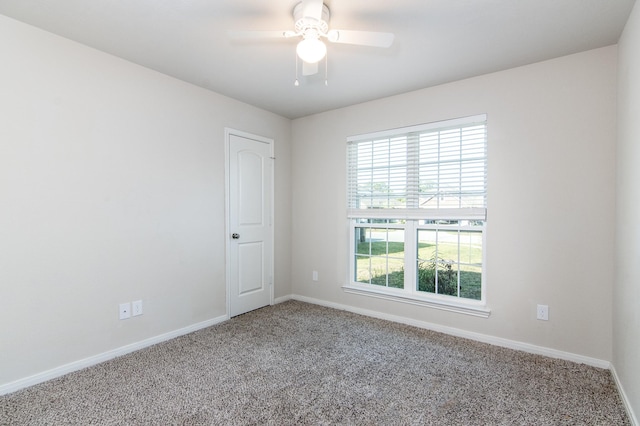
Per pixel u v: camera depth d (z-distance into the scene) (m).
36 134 2.09
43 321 2.12
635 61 1.79
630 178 1.85
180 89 2.91
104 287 2.42
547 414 1.79
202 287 3.11
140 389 2.03
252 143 3.61
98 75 2.38
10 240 1.99
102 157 2.40
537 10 1.88
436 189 3.06
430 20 1.99
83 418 1.74
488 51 2.37
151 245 2.71
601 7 1.85
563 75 2.44
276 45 2.31
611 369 2.24
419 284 3.25
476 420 1.74
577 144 2.39
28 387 2.04
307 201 4.00
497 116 2.71
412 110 3.15
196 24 2.06
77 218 2.28
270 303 3.87
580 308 2.39
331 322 3.27
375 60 2.50
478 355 2.52
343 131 3.66
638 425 1.61
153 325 2.72
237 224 3.46
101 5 1.86
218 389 2.04
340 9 1.88
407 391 2.02
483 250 2.85
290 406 1.86
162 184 2.78
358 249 3.66
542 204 2.53
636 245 1.71
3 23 1.96
